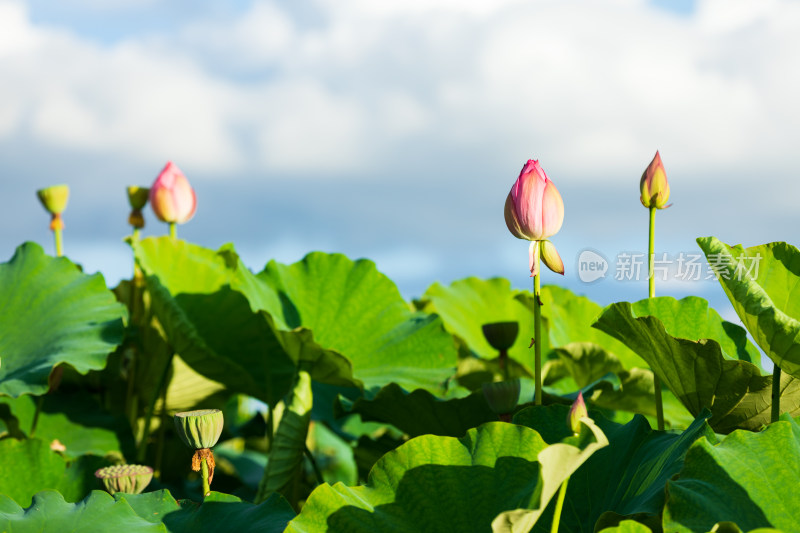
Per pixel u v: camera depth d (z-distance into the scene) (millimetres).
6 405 2750
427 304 3734
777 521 1348
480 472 1533
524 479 1499
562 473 1195
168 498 1753
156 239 3027
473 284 4008
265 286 2939
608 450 1785
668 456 1589
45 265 2830
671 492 1385
